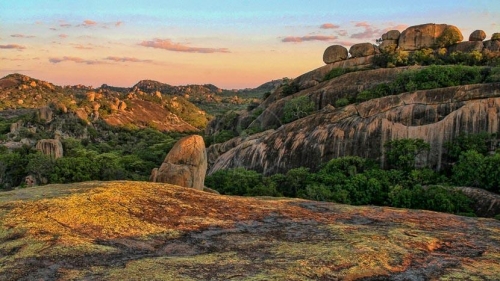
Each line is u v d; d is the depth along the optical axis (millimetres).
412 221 19250
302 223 17922
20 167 56969
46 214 16016
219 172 47656
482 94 48000
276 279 11602
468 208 34031
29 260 12734
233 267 12555
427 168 44719
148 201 18484
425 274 12609
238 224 17281
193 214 17844
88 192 18547
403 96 52062
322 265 12844
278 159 55312
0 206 16797
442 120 48094
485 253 14867
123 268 12305
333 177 42938
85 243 14062
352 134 51844
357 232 16672
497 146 44656
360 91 69500
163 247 14508
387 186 39938
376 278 12234
